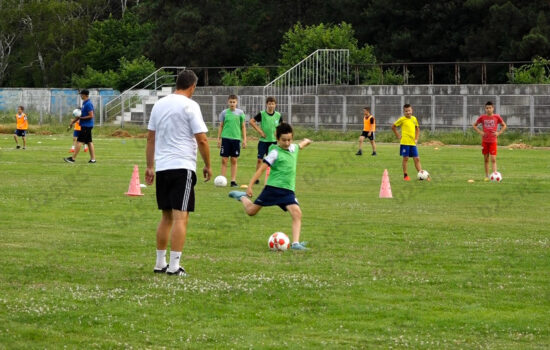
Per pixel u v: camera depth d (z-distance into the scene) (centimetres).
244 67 5991
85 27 8250
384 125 4803
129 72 6431
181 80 967
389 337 714
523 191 1908
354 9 6519
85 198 1672
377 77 5409
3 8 8244
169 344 684
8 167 2406
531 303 834
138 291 858
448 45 6178
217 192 1811
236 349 673
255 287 882
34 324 733
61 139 4241
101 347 672
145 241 1167
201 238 1201
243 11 7156
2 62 8394
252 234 1244
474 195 1820
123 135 4775
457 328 745
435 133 4459
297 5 6994
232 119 1945
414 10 6219
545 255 1088
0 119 5609
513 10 5688
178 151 940
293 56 5684
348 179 2202
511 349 683
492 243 1179
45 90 6372
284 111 5084
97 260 1023
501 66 5831
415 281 924
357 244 1164
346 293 865
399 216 1465
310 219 1416
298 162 2850
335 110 4916
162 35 7025
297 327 741
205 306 805
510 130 4469
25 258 1027
